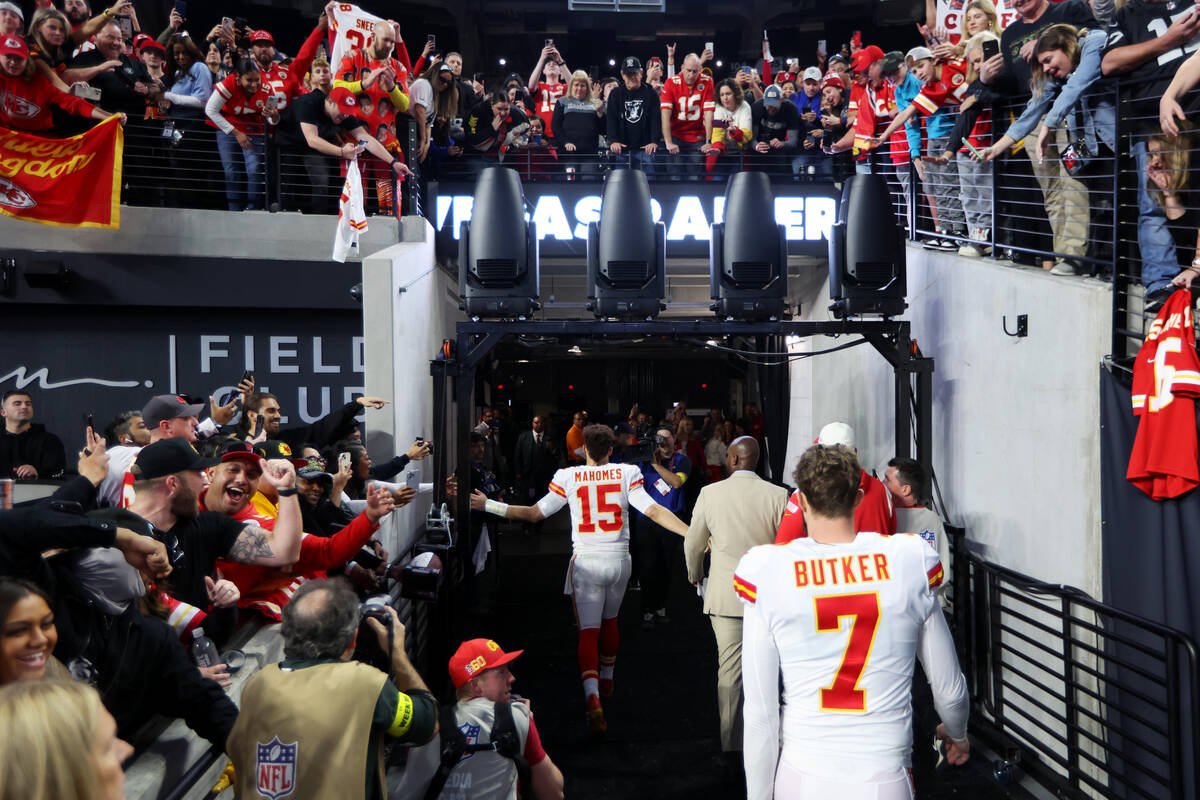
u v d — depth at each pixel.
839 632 2.53
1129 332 4.61
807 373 11.49
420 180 9.05
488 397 17.25
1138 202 4.88
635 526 7.95
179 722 3.04
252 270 7.73
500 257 6.75
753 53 24.08
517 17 23.64
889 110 9.26
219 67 8.95
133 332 7.71
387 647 2.85
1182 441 4.14
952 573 5.66
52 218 6.99
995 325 6.05
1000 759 4.98
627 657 7.13
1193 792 4.05
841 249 6.68
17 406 6.48
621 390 21.14
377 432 6.40
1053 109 5.40
